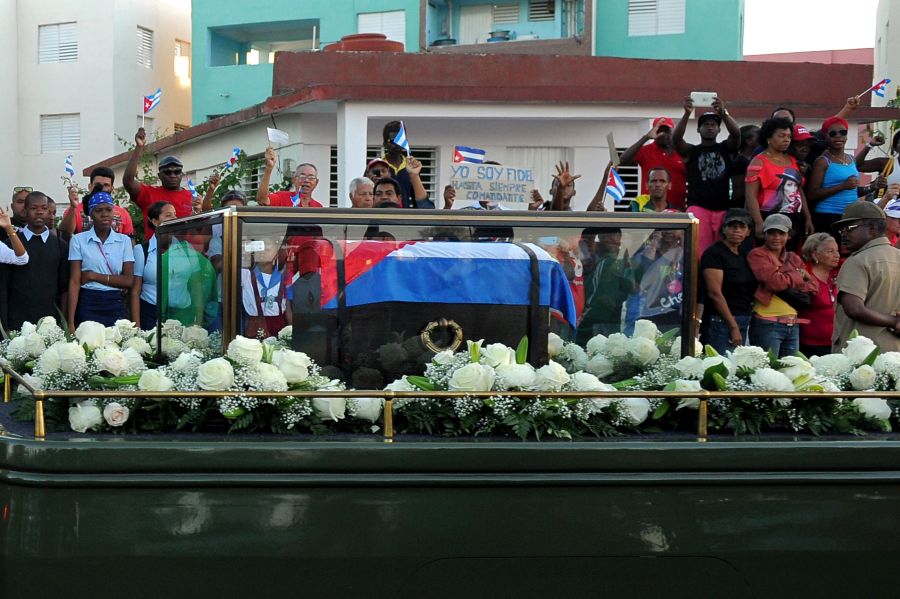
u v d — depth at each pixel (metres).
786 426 2.99
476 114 10.55
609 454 2.69
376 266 3.17
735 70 10.99
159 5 24.92
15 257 6.06
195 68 22.91
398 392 2.73
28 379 3.08
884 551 2.76
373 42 12.91
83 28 23.78
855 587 2.78
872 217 4.74
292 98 10.77
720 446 2.72
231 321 3.08
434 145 11.19
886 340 4.65
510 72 11.01
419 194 6.36
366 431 2.86
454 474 2.66
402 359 3.18
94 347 3.29
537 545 2.68
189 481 2.58
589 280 3.22
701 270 4.94
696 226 3.22
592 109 10.59
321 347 3.16
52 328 3.79
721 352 4.75
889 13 16.78
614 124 11.20
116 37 23.72
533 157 11.27
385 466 2.64
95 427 2.79
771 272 4.89
